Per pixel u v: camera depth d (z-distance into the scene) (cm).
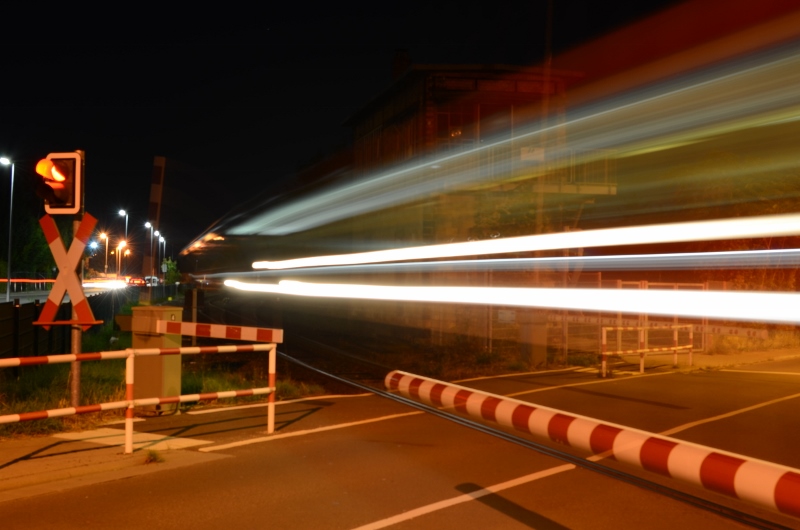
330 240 3672
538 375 1524
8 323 1241
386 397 1170
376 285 2894
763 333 2158
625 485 671
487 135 2814
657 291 2109
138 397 1002
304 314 3344
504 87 2834
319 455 780
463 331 2197
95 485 664
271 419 889
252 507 603
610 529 555
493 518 578
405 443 837
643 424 966
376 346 2105
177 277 6438
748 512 598
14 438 827
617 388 1313
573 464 745
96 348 1853
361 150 3722
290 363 1728
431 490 654
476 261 2238
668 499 629
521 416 505
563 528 557
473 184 2730
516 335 2047
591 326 2041
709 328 2019
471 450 804
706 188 2809
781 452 808
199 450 798
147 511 592
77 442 813
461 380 1434
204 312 3703
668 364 1738
